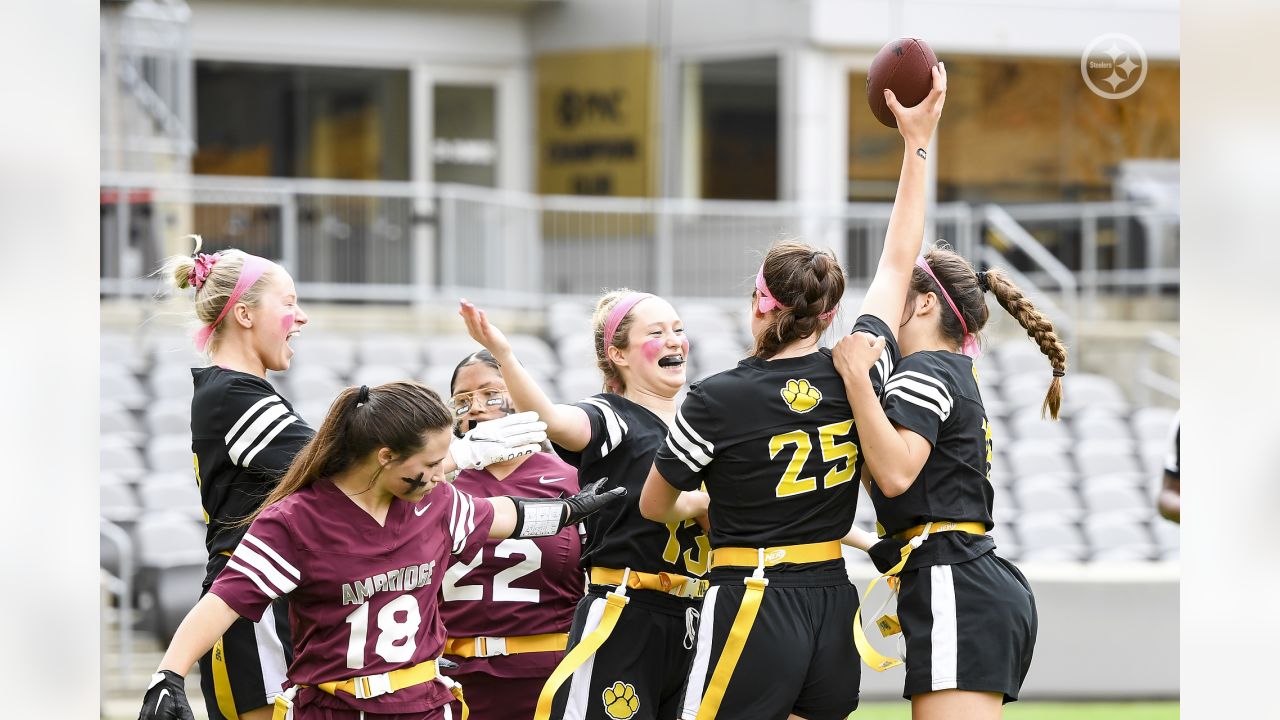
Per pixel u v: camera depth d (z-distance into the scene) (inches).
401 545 454.6
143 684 1128.2
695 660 490.0
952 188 2274.9
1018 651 497.0
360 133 2354.8
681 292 2022.6
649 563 545.3
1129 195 2284.7
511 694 597.6
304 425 539.5
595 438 544.1
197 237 555.8
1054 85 2283.5
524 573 598.2
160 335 1628.9
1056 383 542.6
